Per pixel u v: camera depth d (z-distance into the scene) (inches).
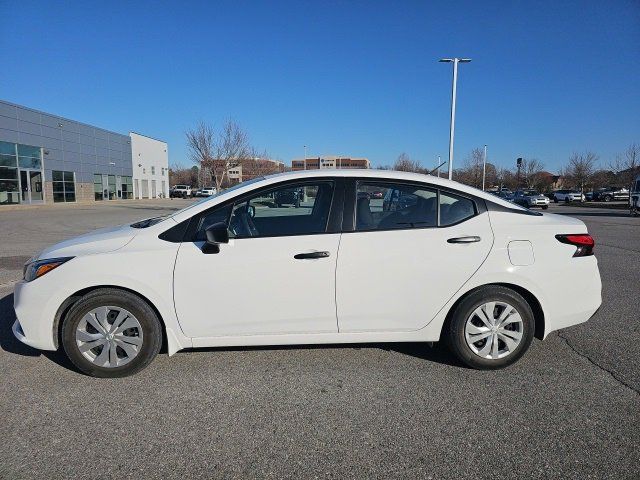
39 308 124.0
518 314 131.5
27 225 626.2
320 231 129.4
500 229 132.4
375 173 136.5
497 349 132.9
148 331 126.7
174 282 124.6
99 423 106.3
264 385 125.1
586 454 94.6
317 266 126.3
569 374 131.9
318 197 134.4
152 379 128.5
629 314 189.9
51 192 1326.3
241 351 147.8
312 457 94.0
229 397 118.6
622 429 103.5
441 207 134.3
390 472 89.4
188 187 2444.6
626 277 266.4
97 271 122.8
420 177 136.8
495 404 114.9
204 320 127.3
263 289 126.1
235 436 101.3
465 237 130.2
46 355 144.9
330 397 118.6
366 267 127.5
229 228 130.0
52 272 123.8
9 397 118.3
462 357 133.0
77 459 93.1
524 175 2484.0
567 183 2423.7
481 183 2103.8
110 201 1674.5
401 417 109.0
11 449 96.3
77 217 799.1
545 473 88.7
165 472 89.3
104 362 126.6
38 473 88.7
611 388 123.3
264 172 1545.3
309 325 129.7
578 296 134.3
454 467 90.7
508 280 130.1
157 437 100.9
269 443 98.8
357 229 130.0
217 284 125.3
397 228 131.1
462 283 130.0
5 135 1117.7
